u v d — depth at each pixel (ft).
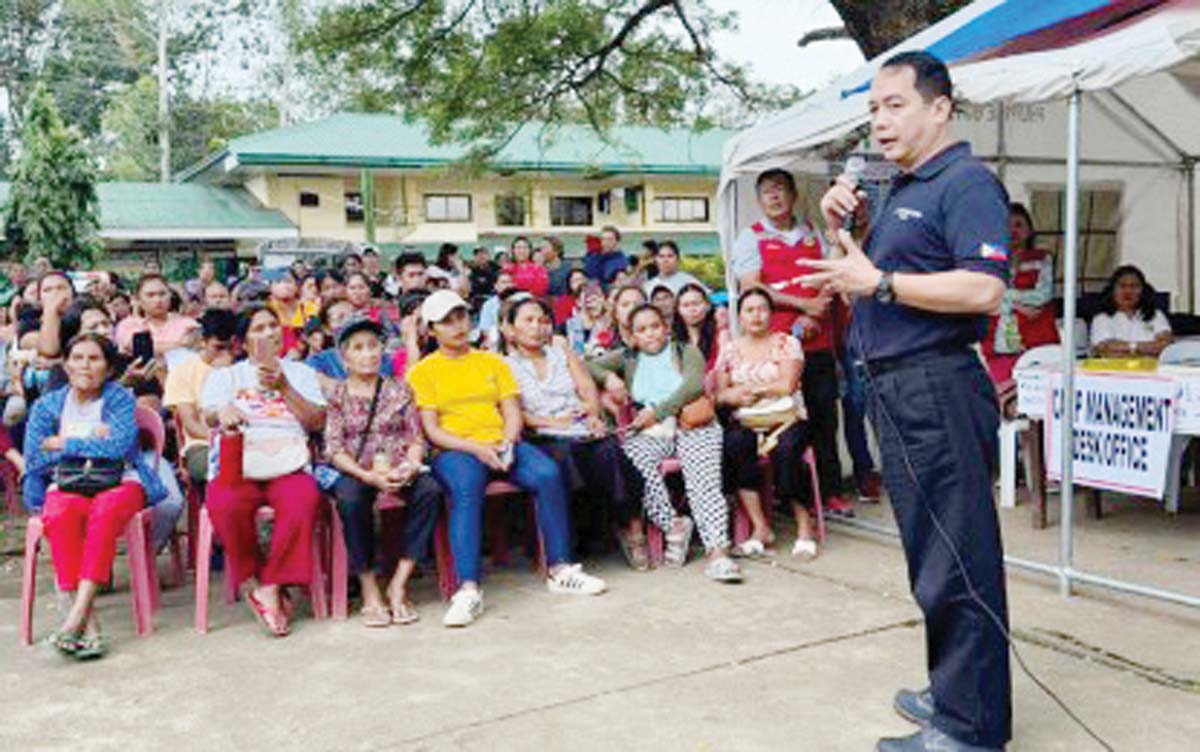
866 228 9.84
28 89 120.67
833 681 11.71
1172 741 10.03
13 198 61.98
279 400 14.64
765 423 16.81
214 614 15.01
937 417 9.08
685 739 10.39
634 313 17.12
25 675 12.79
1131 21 15.49
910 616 13.79
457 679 12.15
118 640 13.96
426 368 15.31
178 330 20.49
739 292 19.51
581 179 82.12
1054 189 25.27
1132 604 13.98
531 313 16.69
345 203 76.33
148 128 116.98
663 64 38.42
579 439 16.63
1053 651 12.39
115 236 68.95
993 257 8.70
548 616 14.35
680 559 16.65
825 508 18.81
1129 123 25.13
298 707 11.51
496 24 36.50
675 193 84.12
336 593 14.52
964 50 17.11
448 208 78.48
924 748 9.52
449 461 14.78
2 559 18.62
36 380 20.89
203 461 16.25
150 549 14.89
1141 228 26.23
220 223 71.41
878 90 9.23
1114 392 15.62
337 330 20.80
